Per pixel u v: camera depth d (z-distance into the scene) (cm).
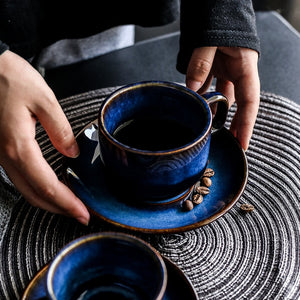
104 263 39
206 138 45
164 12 80
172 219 48
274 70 78
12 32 74
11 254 50
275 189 57
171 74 77
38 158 47
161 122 51
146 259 37
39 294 39
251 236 52
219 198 50
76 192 49
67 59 86
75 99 69
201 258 51
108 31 88
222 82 64
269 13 93
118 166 46
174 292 40
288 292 47
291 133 65
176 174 45
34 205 50
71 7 77
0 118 47
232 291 48
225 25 58
